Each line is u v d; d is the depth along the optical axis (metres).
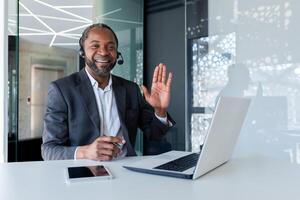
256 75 2.41
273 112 2.33
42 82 3.22
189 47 2.76
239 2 2.49
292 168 0.93
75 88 1.37
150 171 0.84
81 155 1.07
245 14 2.46
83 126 1.32
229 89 2.54
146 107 1.52
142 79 3.06
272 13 2.33
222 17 2.58
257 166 0.96
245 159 1.09
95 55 1.44
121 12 3.00
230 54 2.54
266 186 0.72
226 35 2.56
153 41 3.05
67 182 0.75
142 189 0.69
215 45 2.62
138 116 1.53
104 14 2.96
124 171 0.87
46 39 3.62
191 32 2.75
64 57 3.87
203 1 2.69
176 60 2.88
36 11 3.06
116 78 1.56
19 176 0.81
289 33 2.26
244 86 2.47
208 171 0.85
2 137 2.13
